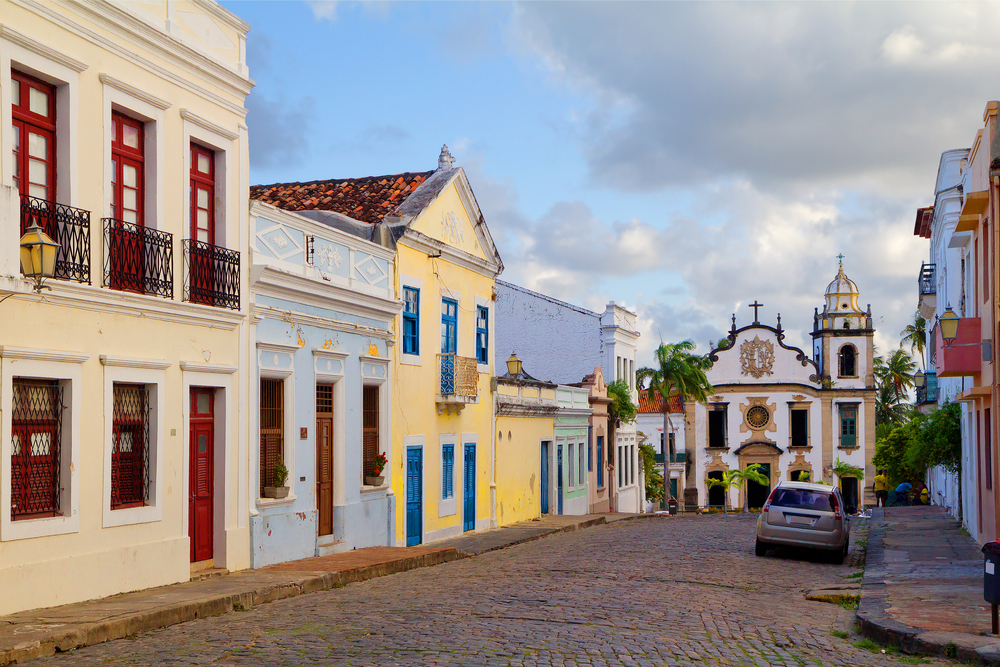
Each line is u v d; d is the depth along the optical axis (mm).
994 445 18266
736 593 14406
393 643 9359
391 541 20672
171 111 13797
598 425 41094
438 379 23828
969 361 20172
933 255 35625
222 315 14711
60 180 11734
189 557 13922
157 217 13445
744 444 66250
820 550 19578
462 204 25656
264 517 15820
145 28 13109
